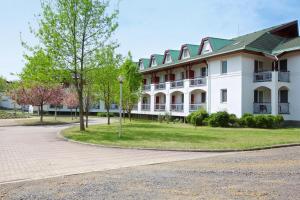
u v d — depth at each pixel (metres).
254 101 30.83
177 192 6.78
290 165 9.88
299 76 28.55
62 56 21.09
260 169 9.23
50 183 7.68
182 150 13.58
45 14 21.16
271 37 32.81
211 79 33.84
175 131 22.48
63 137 18.31
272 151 13.50
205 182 7.65
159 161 10.91
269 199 6.22
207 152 13.27
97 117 54.22
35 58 20.77
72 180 7.98
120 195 6.56
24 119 38.59
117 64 29.09
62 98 39.31
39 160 11.01
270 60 31.78
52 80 21.38
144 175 8.52
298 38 31.53
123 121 39.19
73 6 21.53
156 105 45.59
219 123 27.83
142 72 47.44
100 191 6.88
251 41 30.91
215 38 36.06
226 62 32.03
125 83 36.34
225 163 10.34
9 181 7.94
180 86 39.22
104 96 31.52
